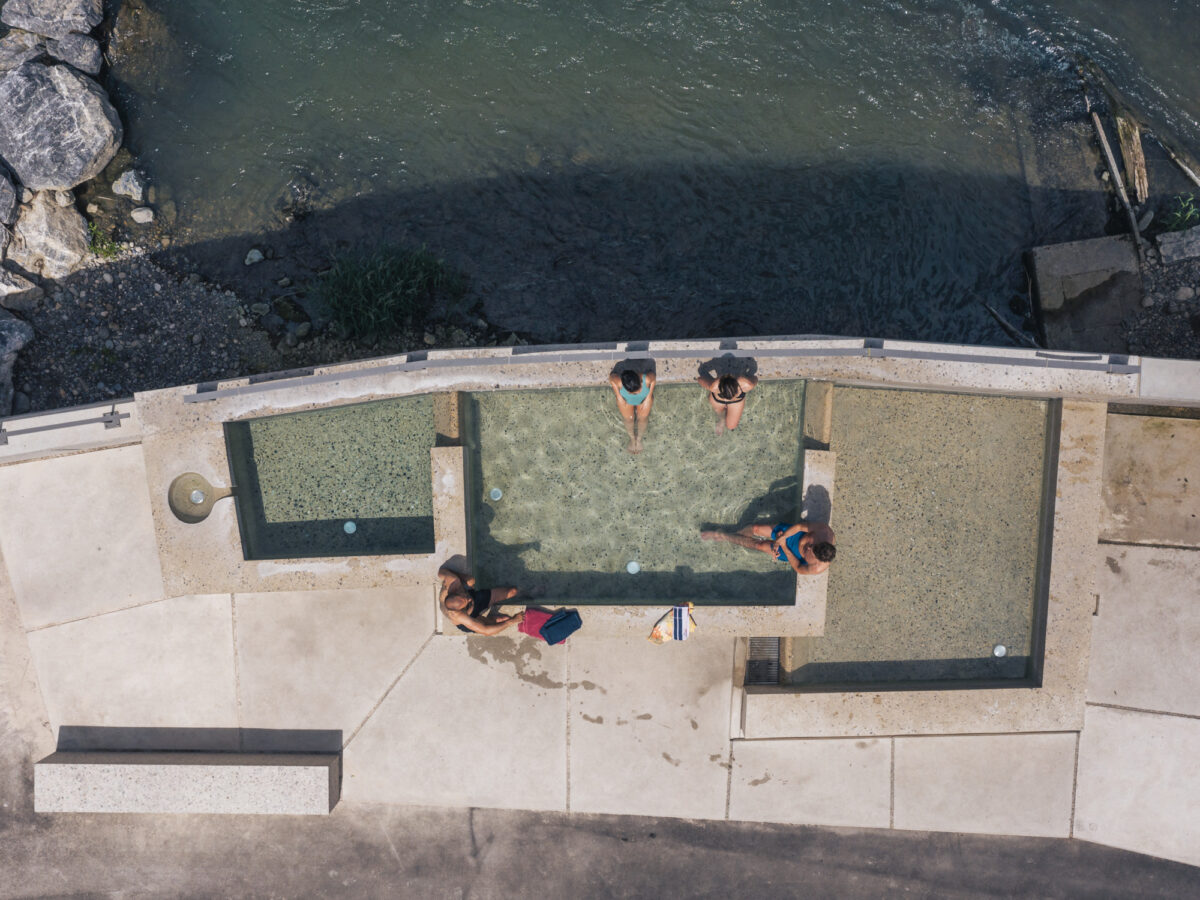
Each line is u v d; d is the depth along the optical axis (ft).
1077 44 26.66
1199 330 25.20
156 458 20.47
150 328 26.16
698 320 26.76
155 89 27.20
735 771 22.98
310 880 24.18
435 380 19.95
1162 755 22.88
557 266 26.81
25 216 25.59
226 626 23.26
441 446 20.29
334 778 22.97
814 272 26.78
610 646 22.88
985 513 21.62
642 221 26.91
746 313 26.76
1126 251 25.32
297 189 26.96
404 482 21.61
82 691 23.50
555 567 21.93
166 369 26.07
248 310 26.27
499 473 21.68
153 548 23.25
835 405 21.25
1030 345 26.07
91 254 26.23
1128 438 23.17
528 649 22.93
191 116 27.20
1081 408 20.45
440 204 26.99
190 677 23.39
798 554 19.45
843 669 22.15
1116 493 23.26
